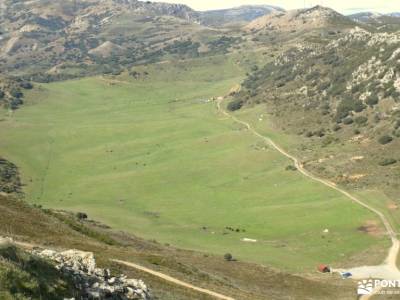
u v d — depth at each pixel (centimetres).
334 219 11831
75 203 15512
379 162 14525
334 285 8044
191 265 7175
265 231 11869
